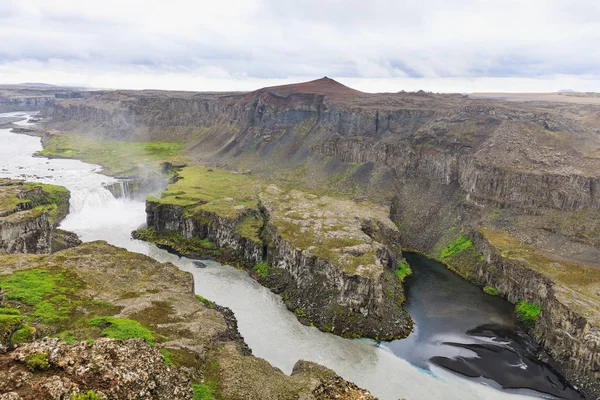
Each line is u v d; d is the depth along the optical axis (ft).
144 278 330.95
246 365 233.55
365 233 462.60
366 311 343.67
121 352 178.60
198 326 263.70
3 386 132.77
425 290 412.36
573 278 356.59
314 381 223.51
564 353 299.58
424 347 320.50
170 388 181.47
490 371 294.87
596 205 449.06
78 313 264.11
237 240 473.26
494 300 394.11
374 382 280.31
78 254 357.41
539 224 458.09
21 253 373.81
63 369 152.76
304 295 375.66
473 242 482.69
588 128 646.33
